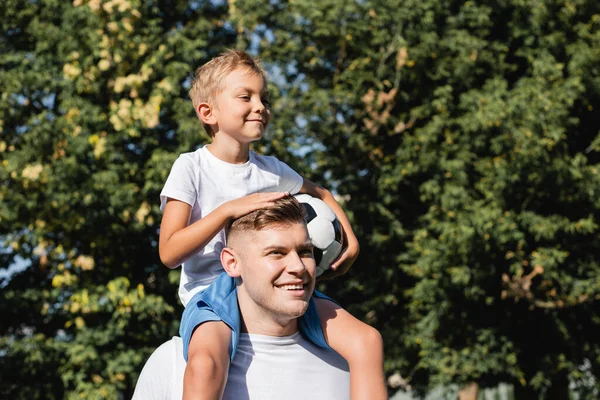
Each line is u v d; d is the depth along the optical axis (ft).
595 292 43.86
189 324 8.19
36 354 41.39
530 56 45.70
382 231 47.16
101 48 42.50
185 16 49.57
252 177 9.78
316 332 8.50
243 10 45.47
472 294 42.75
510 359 44.14
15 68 43.91
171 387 8.39
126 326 43.93
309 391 8.29
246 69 9.61
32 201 41.96
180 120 42.52
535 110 41.32
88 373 42.96
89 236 43.50
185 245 8.43
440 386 47.42
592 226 42.50
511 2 47.01
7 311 45.03
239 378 8.15
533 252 42.55
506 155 42.80
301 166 44.60
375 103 46.14
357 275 47.50
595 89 44.37
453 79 46.14
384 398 8.31
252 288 8.09
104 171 41.29
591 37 44.60
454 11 49.03
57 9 45.60
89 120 41.88
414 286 48.01
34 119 41.91
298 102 45.11
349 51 48.32
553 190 42.78
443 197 42.86
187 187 9.22
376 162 46.52
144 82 43.80
